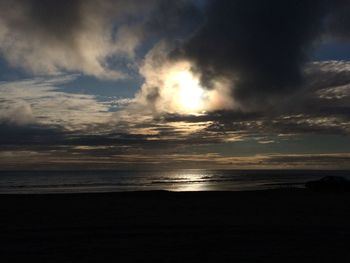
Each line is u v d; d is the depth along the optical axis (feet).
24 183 258.16
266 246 38.32
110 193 102.53
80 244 39.34
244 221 53.21
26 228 48.11
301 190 114.01
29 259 33.55
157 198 89.35
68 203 77.77
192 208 68.85
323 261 32.89
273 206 71.41
